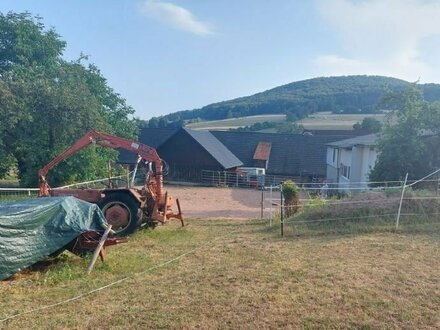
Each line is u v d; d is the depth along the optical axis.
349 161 28.30
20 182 23.45
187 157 38.09
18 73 22.81
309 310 5.59
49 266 7.71
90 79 28.78
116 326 5.12
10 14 24.84
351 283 6.66
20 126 21.45
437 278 6.93
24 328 5.05
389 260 8.02
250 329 5.04
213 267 7.69
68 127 21.84
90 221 8.35
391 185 18.00
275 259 8.20
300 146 44.50
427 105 18.38
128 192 11.27
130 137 30.84
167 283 6.73
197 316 5.39
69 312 5.55
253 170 38.19
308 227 11.34
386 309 5.63
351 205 12.07
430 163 17.94
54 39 26.27
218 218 15.82
